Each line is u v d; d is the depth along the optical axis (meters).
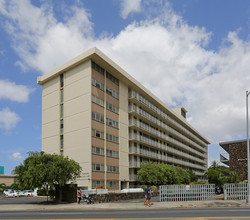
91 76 39.81
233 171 49.50
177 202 24.88
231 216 14.48
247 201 24.19
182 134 80.12
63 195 29.25
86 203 25.95
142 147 52.56
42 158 27.89
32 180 26.27
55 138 43.06
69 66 42.31
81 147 38.91
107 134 42.03
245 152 49.44
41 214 16.70
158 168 46.59
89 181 36.75
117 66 44.28
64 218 14.20
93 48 39.00
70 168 28.53
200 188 27.75
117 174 43.16
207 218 13.62
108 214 16.11
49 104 45.56
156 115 60.22
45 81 47.25
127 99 49.16
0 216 15.73
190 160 86.94
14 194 50.31
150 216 14.72
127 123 48.19
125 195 30.77
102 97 41.97
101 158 39.81
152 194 36.88
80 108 40.19
